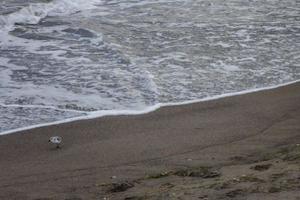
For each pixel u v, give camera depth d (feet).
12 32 112.68
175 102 74.54
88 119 67.72
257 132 62.28
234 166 47.47
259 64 91.61
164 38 106.32
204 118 68.08
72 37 108.37
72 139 60.95
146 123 66.49
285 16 124.26
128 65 89.56
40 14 131.44
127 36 107.86
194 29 112.78
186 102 74.54
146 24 117.91
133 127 65.00
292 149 52.37
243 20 120.16
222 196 36.47
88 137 61.67
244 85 81.92
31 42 104.63
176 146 57.72
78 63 90.58
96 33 109.50
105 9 136.98
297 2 140.97
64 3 140.97
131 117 68.80
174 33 109.81
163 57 94.17
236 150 55.57
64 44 102.94
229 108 71.92
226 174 44.06
